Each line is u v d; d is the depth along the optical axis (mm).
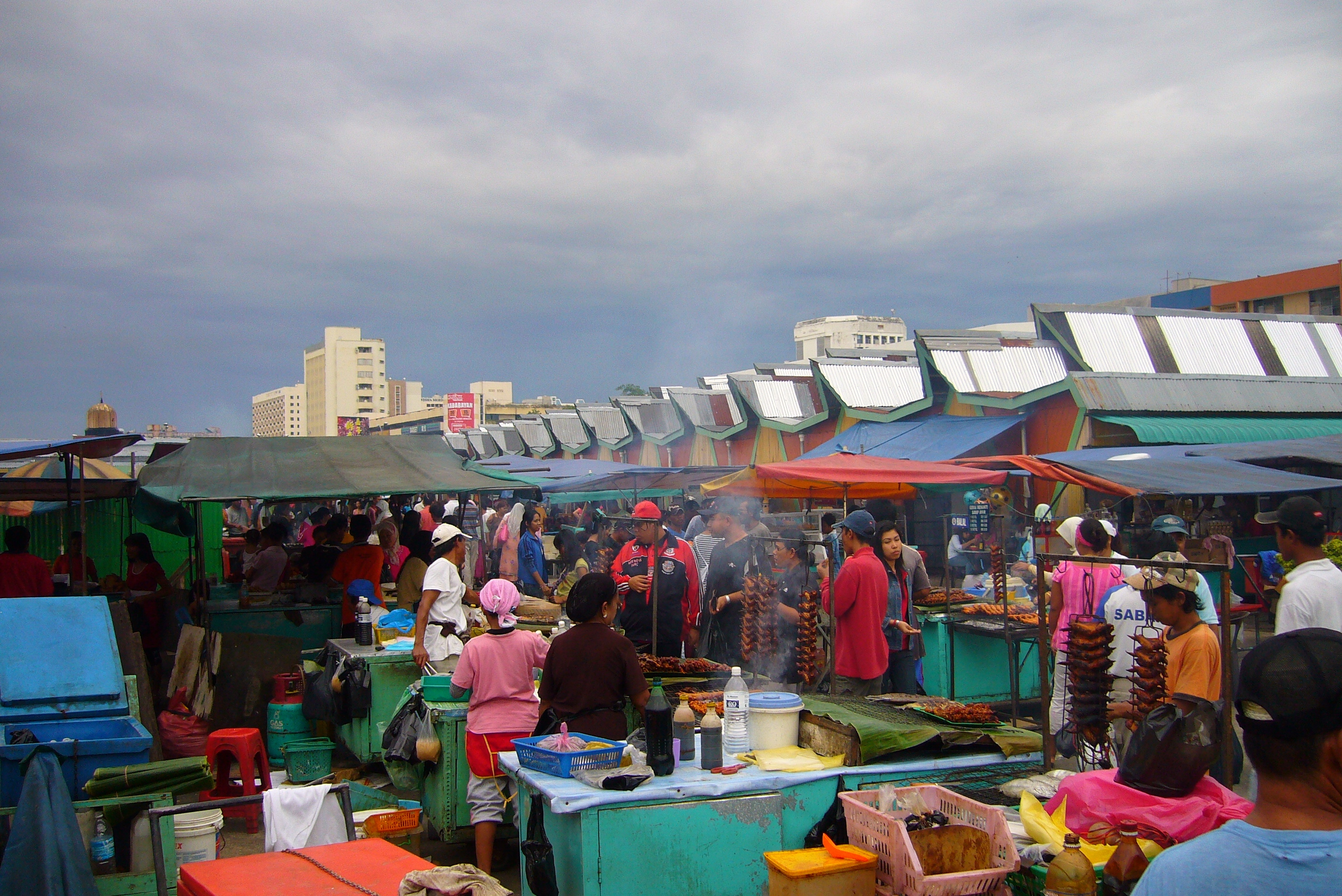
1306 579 4383
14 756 4367
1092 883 3043
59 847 3859
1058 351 18344
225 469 9398
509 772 4379
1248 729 1657
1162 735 3234
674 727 4492
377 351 174875
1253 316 19375
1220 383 15953
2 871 3836
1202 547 9500
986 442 16406
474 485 9234
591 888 3672
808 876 3336
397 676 7008
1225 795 3234
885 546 7293
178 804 5172
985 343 18531
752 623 6242
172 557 14547
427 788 6020
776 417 23406
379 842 3686
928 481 8930
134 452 14055
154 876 4293
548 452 36062
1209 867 1585
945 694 8422
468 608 8062
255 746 6234
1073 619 4145
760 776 4020
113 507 13602
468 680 5215
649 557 7188
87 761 4555
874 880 3443
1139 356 17547
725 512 7758
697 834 3828
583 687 4648
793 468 9102
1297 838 1553
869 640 6352
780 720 4531
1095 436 15164
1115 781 3363
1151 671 3891
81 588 8094
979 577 10297
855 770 4137
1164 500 12344
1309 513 4477
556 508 24078
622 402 30719
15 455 7043
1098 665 4039
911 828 3541
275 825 3994
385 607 8984
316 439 10570
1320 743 1578
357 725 7152
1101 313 18281
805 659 5910
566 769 3957
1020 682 8680
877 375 21562
